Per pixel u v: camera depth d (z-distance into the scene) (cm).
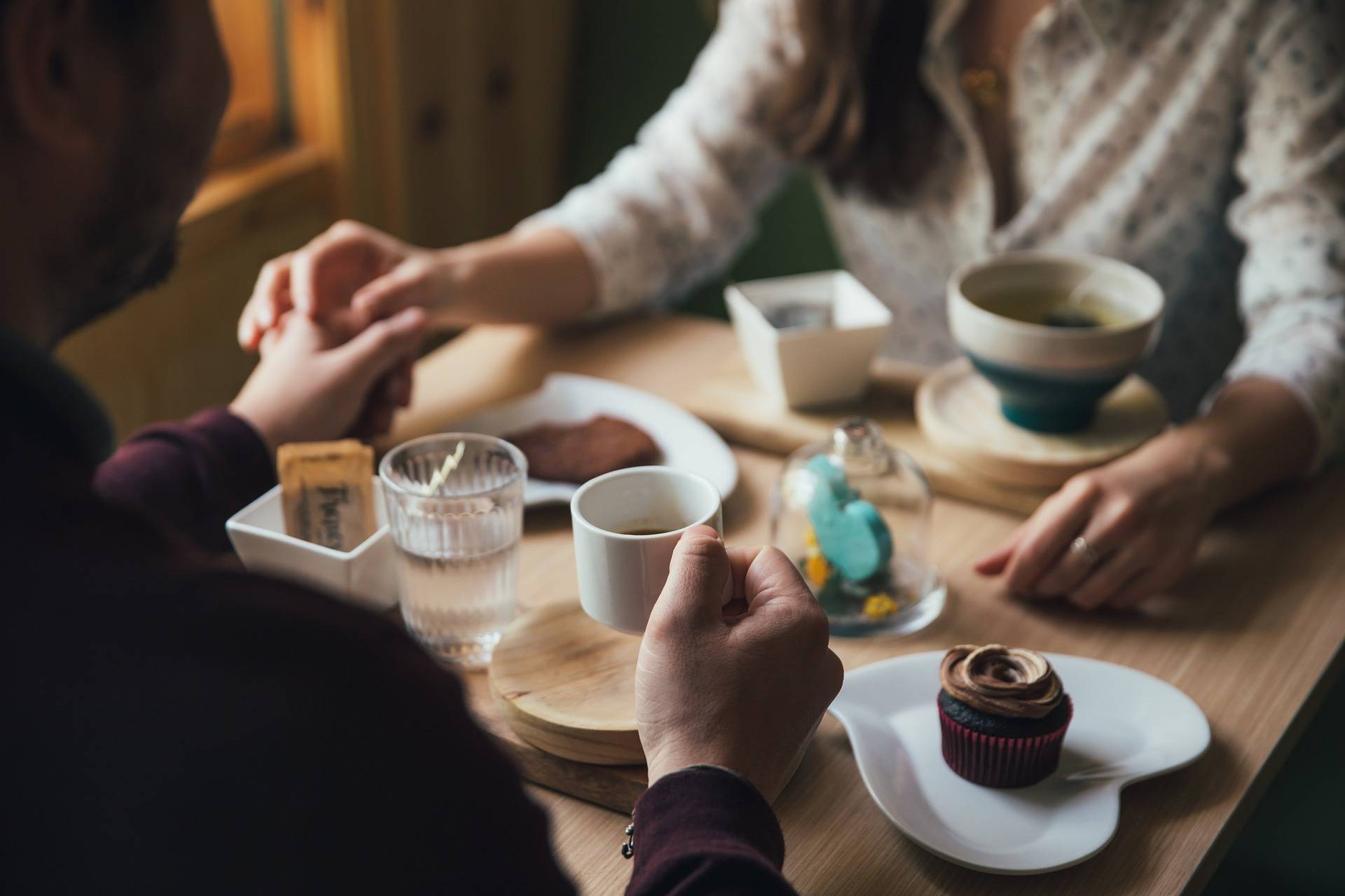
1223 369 151
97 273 67
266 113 178
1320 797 153
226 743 56
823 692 82
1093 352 110
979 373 116
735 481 113
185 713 56
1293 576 106
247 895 57
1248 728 94
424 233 206
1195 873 85
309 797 57
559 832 88
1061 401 113
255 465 107
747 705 79
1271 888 156
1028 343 111
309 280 123
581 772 90
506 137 222
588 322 138
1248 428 111
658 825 75
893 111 141
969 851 85
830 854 86
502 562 97
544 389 123
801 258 226
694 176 142
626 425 117
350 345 116
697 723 78
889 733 92
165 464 102
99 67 61
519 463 98
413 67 191
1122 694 94
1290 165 125
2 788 56
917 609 102
